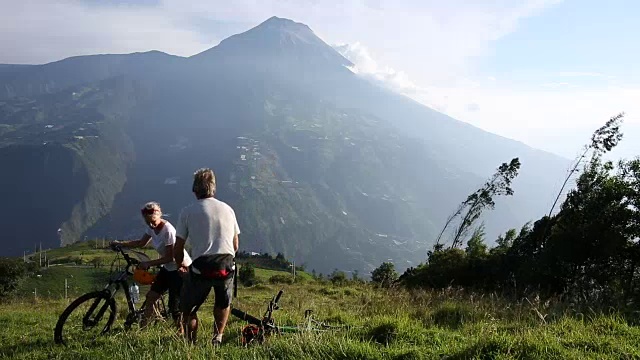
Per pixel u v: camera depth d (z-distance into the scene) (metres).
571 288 15.41
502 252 22.61
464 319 7.95
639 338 5.66
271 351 5.25
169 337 6.07
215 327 5.98
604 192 17.77
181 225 5.91
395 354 4.96
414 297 11.49
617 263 17.03
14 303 22.73
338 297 18.11
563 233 17.83
